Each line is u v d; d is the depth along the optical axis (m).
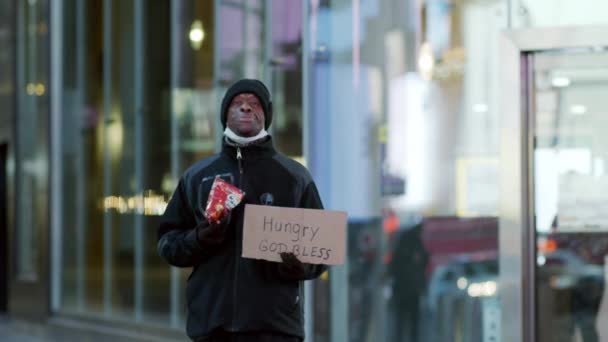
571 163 19.84
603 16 19.41
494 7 20.16
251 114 11.99
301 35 22.28
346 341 21.53
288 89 22.59
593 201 19.75
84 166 31.61
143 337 27.70
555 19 19.69
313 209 11.59
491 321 20.20
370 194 21.42
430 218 20.83
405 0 21.06
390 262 21.25
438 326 20.75
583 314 19.81
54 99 33.47
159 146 27.67
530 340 19.89
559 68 19.84
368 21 21.45
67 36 32.72
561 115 19.84
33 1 35.06
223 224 11.41
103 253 30.39
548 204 19.97
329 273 21.64
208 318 11.89
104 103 30.42
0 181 40.81
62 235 33.19
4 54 37.84
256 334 11.87
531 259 19.97
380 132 21.31
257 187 11.95
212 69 25.47
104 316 30.25
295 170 12.16
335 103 21.75
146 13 28.31
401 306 21.12
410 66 21.02
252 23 23.94
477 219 20.30
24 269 36.28
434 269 20.81
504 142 19.92
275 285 11.87
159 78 27.72
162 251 12.09
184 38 26.66
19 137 36.56
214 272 11.88
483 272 20.28
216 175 12.01
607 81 19.61
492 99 20.14
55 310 33.53
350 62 21.62
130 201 28.95
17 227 36.81
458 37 20.52
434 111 20.78
